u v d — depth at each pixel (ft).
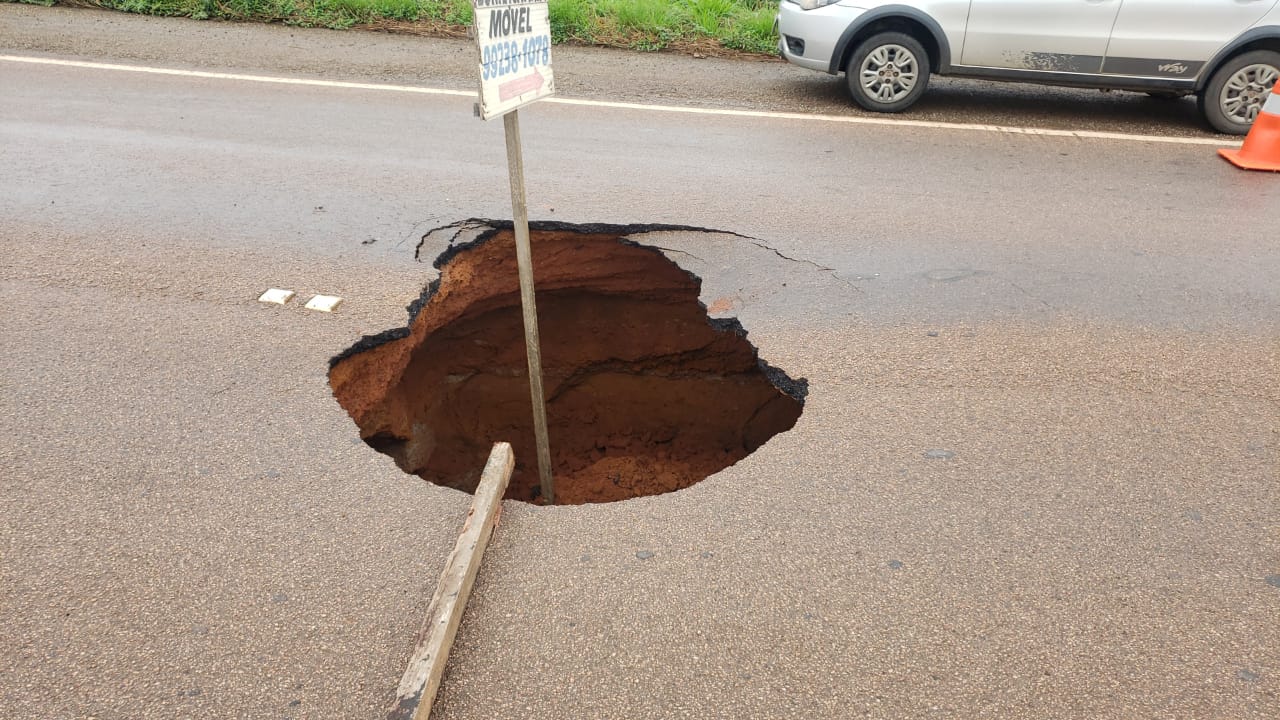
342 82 25.67
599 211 17.47
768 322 13.78
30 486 9.50
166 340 12.42
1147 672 7.70
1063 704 7.37
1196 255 16.60
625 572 8.64
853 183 19.86
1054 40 23.85
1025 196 19.45
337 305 13.62
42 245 15.06
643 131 22.89
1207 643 8.00
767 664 7.66
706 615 8.15
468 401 19.27
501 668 7.58
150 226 16.05
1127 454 10.71
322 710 7.17
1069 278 15.53
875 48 24.80
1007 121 25.23
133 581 8.35
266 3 31.17
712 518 9.42
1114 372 12.57
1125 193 19.77
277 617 8.02
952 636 8.00
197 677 7.42
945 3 24.00
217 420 10.75
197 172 18.71
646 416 19.79
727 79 28.19
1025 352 13.05
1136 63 23.86
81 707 7.11
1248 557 9.06
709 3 32.91
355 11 31.24
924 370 12.50
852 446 10.73
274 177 18.63
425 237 16.11
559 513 9.48
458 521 9.26
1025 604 8.38
